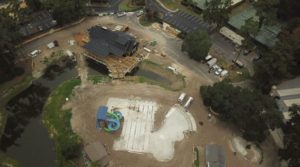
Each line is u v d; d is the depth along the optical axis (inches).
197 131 4712.1
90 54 5506.9
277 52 4857.3
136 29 6097.4
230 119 4554.6
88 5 6441.9
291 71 5447.8
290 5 5979.3
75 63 5531.5
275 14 5629.9
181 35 5994.1
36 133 4633.4
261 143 4650.6
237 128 4781.0
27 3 5910.4
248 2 6678.2
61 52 5625.0
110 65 5369.1
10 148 4473.4
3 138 4581.7
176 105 4992.6
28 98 5044.3
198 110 4960.6
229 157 4478.3
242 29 5383.9
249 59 5743.1
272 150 4591.5
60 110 4830.2
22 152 4426.7
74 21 6092.5
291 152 4087.1
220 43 5964.6
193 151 4490.7
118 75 5280.5
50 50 5629.9
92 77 5310.0
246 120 4404.5
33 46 5634.8
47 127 4682.6
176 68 5531.5
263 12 5634.8
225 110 4564.5
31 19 5772.6
